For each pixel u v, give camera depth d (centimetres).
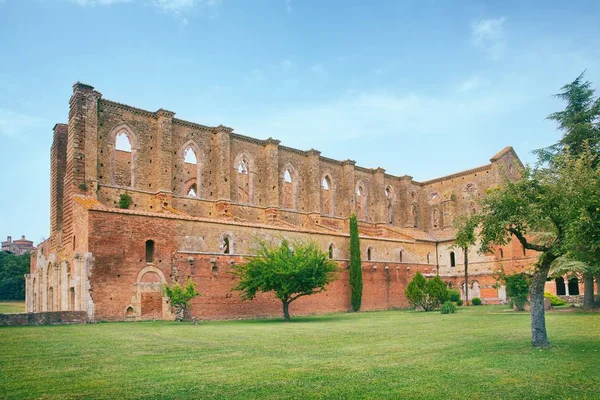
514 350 1922
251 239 4903
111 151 5009
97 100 4922
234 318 4519
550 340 2167
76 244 4166
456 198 8088
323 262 4388
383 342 2280
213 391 1260
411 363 1655
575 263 3931
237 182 6019
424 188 8594
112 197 4922
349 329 3030
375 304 6028
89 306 3728
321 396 1204
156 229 4209
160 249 4206
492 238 2183
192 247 4425
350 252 5825
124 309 3906
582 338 2219
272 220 6119
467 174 8000
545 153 4634
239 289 4328
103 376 1458
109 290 3850
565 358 1702
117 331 2920
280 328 3155
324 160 7062
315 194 6700
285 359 1769
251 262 4309
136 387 1309
